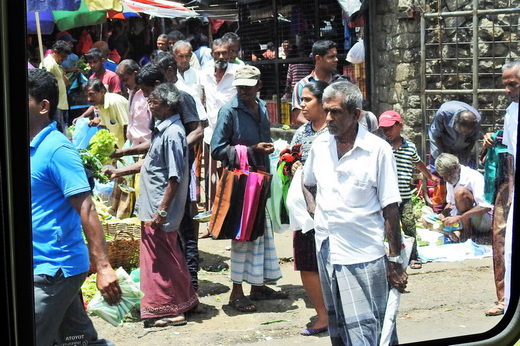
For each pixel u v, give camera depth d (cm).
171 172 558
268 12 1248
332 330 449
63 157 385
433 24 947
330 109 422
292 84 1178
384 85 1012
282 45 1221
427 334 546
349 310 428
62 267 389
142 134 746
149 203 570
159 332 568
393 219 427
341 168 427
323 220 440
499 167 554
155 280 575
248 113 610
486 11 905
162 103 563
